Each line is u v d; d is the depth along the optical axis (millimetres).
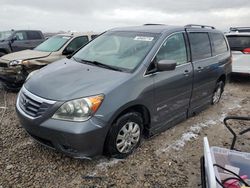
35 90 3367
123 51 4031
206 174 2248
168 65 3627
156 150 3873
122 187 3055
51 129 3037
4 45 11625
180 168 3475
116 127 3299
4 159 3490
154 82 3725
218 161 2645
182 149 3963
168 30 4277
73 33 8328
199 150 3967
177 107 4371
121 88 3305
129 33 4414
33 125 3174
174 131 4570
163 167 3473
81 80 3385
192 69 4539
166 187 3094
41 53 7289
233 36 8383
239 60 8266
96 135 3076
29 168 3316
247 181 2436
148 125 3900
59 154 3623
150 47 3887
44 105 3123
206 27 5617
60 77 3537
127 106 3342
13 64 6566
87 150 3088
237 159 2641
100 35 4859
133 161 3557
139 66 3633
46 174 3215
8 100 6074
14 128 4449
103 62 3955
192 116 5312
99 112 3086
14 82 6652
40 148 3770
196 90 4801
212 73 5262
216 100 6004
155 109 3855
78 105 3025
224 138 4426
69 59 4445
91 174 3246
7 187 2969
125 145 3525
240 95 7266
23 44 12258
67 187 3016
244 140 4391
